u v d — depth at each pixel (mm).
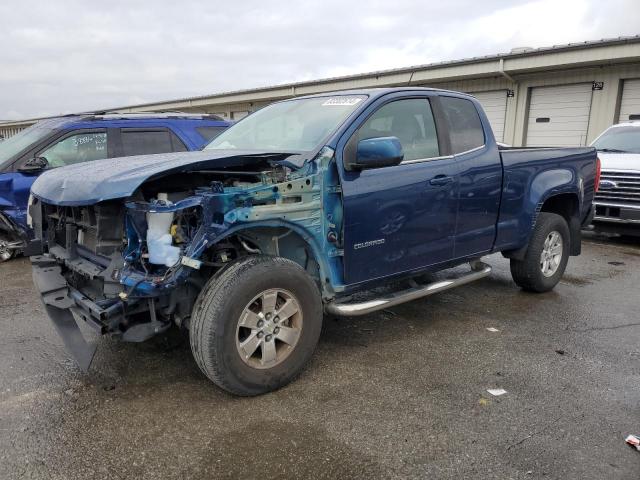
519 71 15508
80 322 4590
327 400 3324
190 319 3250
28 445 2844
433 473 2611
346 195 3617
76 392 3426
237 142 4492
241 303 3154
